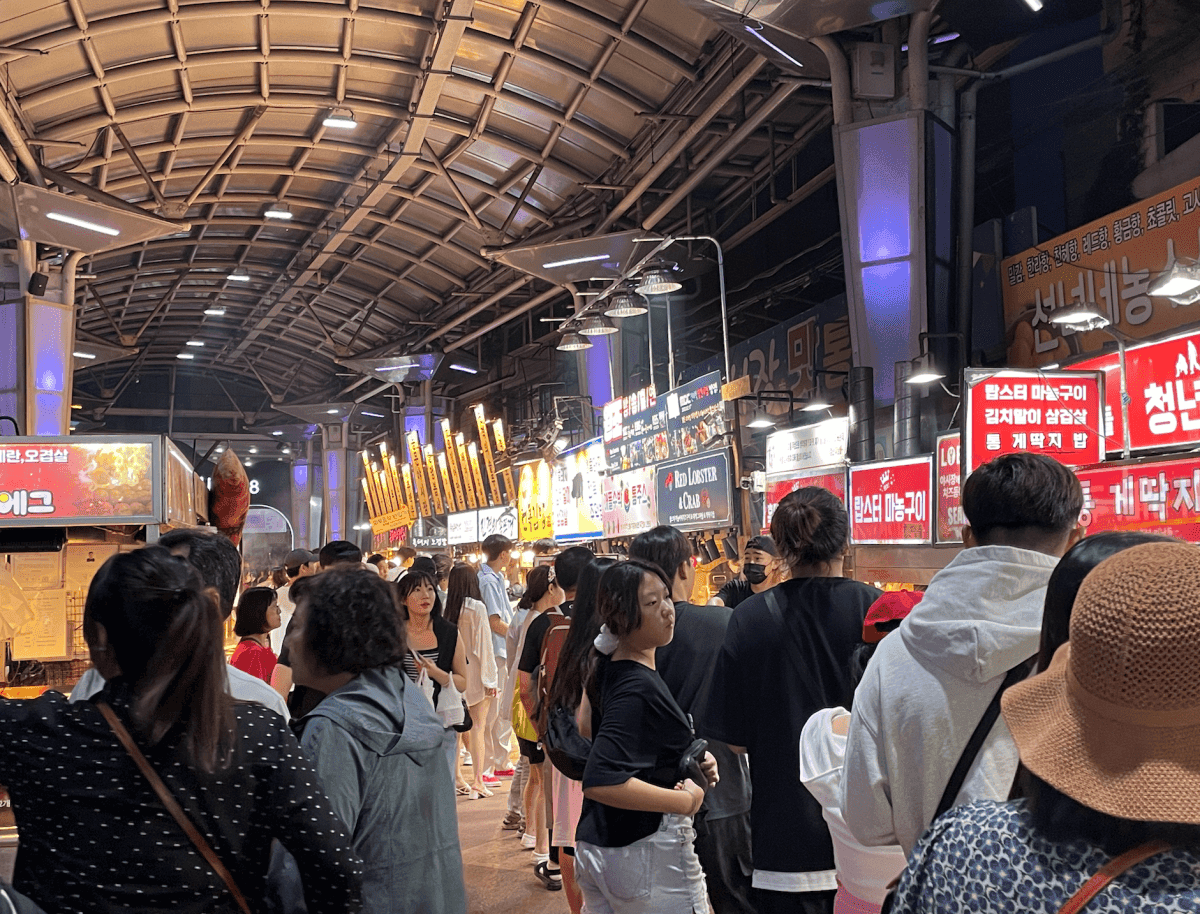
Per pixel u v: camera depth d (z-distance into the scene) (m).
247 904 1.56
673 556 3.08
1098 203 11.30
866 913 1.96
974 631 1.46
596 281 20.16
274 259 25.91
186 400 39.84
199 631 1.52
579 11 12.94
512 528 19.69
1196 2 9.80
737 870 2.79
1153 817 0.82
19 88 13.30
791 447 9.35
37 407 14.56
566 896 4.53
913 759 1.51
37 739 1.50
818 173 15.89
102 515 4.97
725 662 2.51
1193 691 0.83
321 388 37.28
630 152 16.42
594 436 19.50
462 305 25.59
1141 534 1.14
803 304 19.03
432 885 2.11
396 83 15.87
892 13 9.48
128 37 13.34
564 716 2.81
